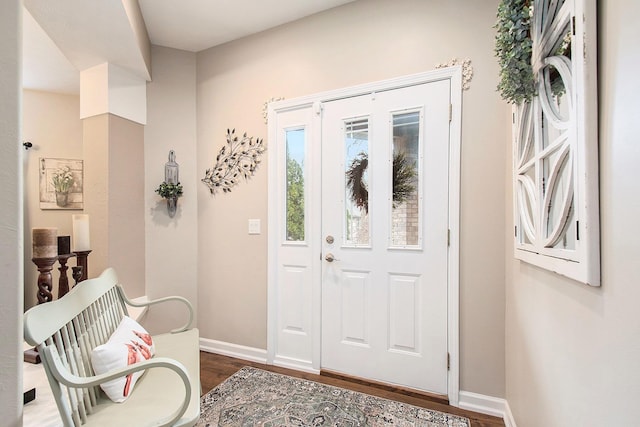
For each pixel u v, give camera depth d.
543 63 0.92
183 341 1.62
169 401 1.11
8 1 0.65
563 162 0.83
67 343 1.03
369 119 1.98
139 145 2.39
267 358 2.28
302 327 2.19
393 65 1.91
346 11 2.04
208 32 2.33
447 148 1.77
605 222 0.62
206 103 2.54
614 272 0.59
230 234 2.45
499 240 1.66
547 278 0.98
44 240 1.51
